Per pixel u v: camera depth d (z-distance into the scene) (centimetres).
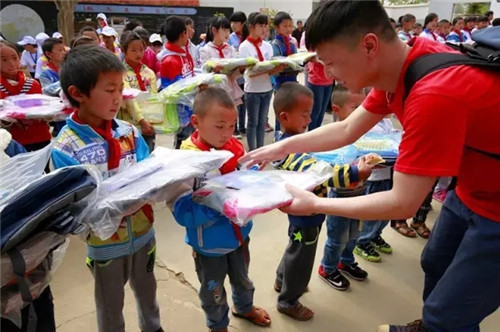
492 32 112
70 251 243
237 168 162
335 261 215
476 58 103
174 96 301
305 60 398
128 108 281
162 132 306
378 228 238
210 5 1130
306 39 110
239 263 170
